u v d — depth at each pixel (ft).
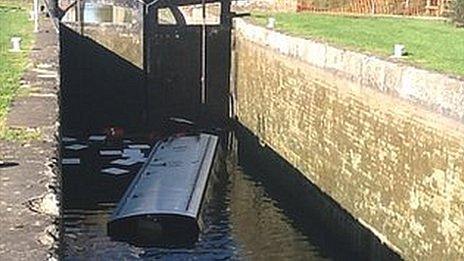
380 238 61.11
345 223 68.74
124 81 111.55
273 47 93.81
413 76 55.57
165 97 112.88
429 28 97.96
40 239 24.13
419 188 54.65
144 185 75.00
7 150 35.12
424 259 53.78
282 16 115.96
